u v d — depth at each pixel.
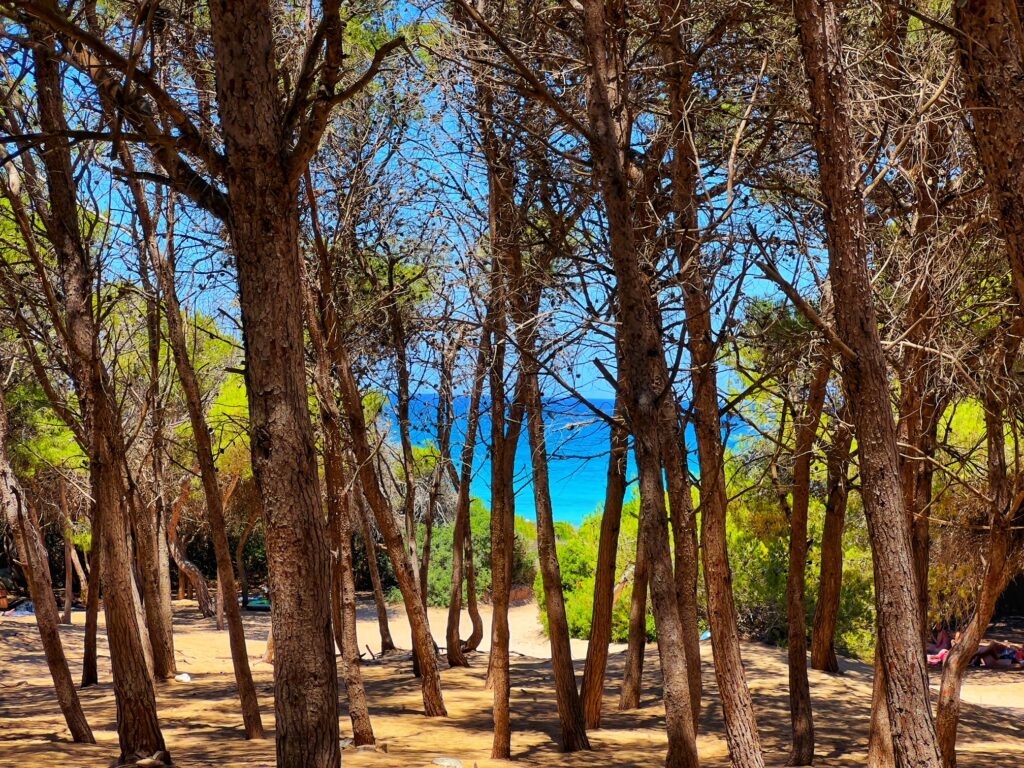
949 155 7.56
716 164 8.80
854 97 7.12
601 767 9.03
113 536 8.34
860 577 19.89
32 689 15.05
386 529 12.08
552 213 9.47
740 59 8.32
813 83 6.11
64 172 8.59
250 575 39.84
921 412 8.09
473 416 11.28
